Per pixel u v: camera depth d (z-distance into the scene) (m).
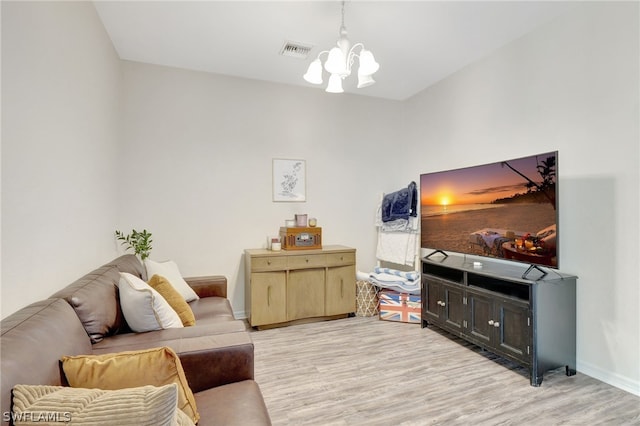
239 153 3.72
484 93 3.23
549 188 2.30
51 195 1.63
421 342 2.99
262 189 3.82
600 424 1.81
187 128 3.51
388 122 4.44
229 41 2.95
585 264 2.38
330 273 3.65
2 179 1.21
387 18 2.59
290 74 3.66
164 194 3.42
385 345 2.92
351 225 4.28
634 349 2.12
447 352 2.76
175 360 1.11
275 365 2.54
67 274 1.84
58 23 1.72
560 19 2.54
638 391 2.09
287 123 3.94
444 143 3.76
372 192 4.38
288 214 3.95
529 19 2.61
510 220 2.59
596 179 2.31
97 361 1.04
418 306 3.52
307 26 2.71
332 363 2.57
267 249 3.68
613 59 2.21
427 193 3.43
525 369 2.46
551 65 2.61
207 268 3.59
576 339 2.42
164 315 1.69
